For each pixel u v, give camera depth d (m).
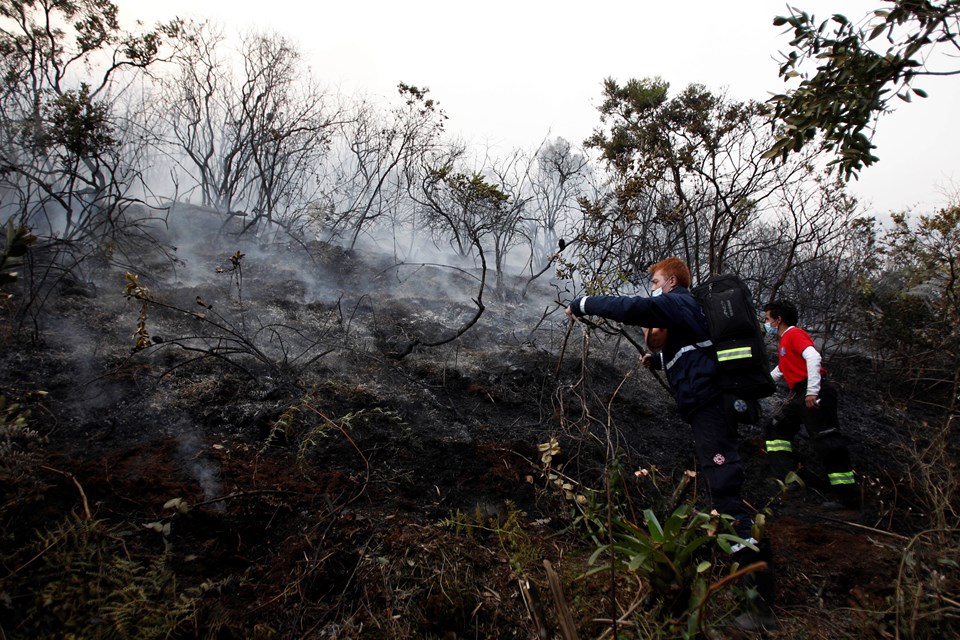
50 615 1.90
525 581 2.04
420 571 2.41
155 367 3.74
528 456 3.51
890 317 5.64
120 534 2.27
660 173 5.81
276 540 2.55
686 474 2.65
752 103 5.98
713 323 2.72
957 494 3.46
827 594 2.75
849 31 2.44
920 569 2.50
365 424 3.51
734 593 2.28
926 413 5.16
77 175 5.21
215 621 2.06
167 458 2.91
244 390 3.66
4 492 2.29
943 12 2.25
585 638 2.18
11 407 2.45
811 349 3.66
